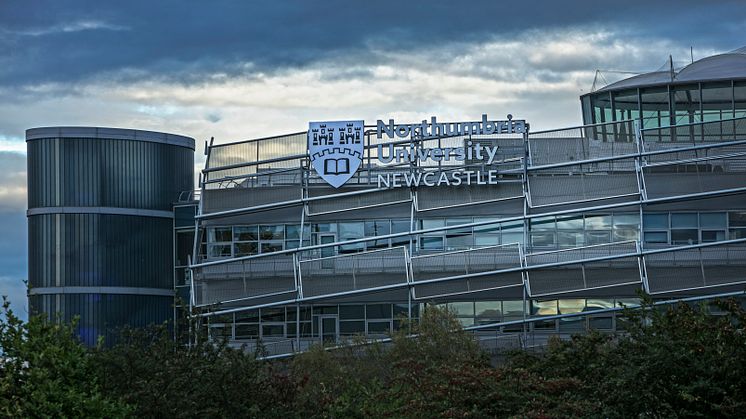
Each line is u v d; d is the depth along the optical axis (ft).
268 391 131.03
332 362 197.67
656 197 254.47
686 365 121.80
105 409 108.88
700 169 255.70
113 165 302.25
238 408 124.26
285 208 264.52
